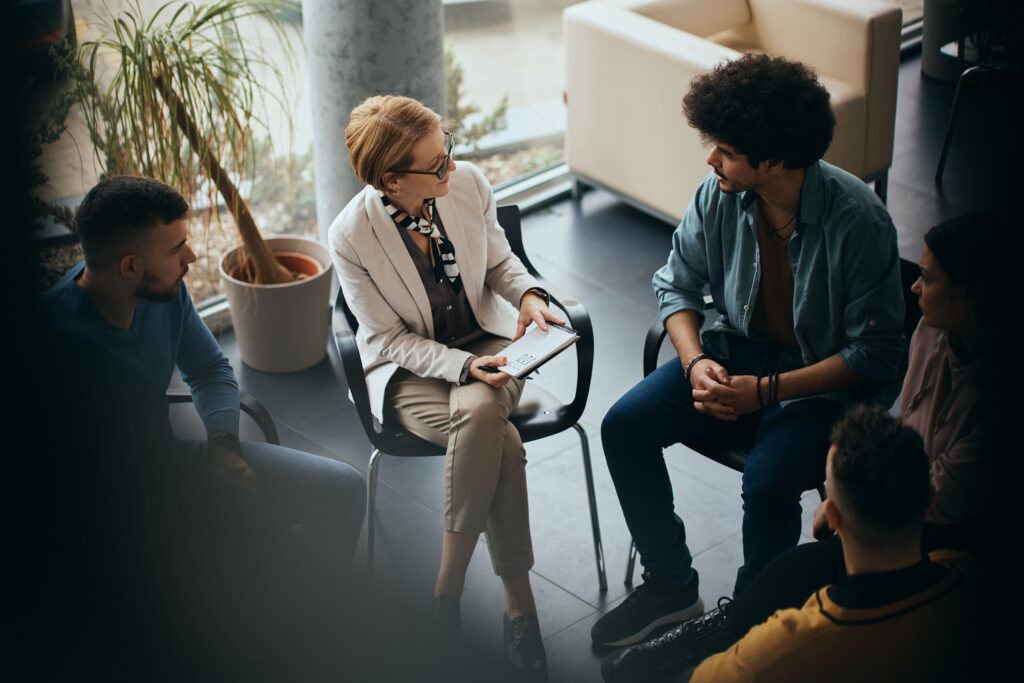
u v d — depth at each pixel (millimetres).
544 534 2916
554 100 4289
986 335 1963
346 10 3346
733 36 4250
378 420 2619
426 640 2611
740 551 2830
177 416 3395
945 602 1614
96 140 3029
